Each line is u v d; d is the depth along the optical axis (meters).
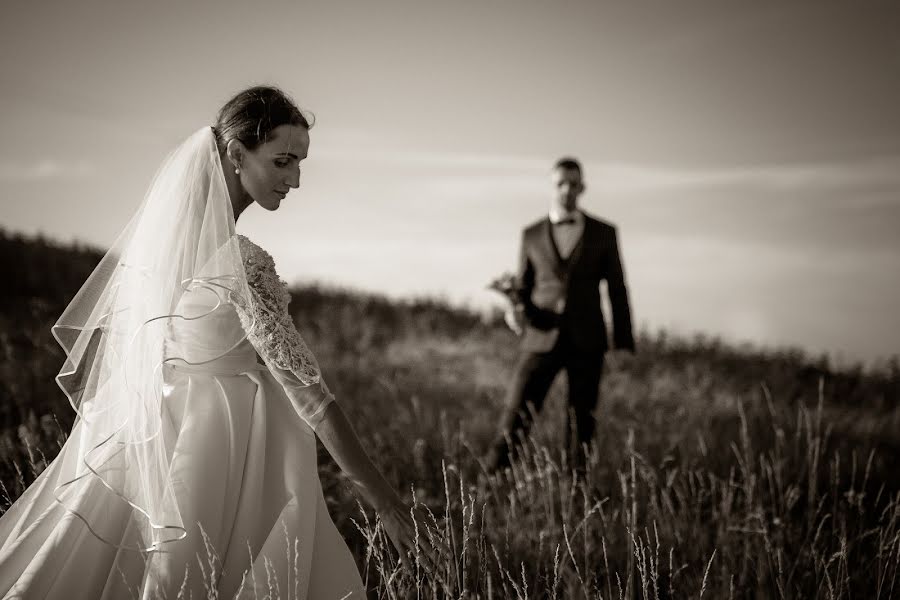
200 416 2.10
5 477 3.29
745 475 3.79
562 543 3.23
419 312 12.91
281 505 2.15
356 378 7.60
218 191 2.05
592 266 5.05
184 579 1.94
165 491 1.97
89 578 1.95
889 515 3.81
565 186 5.08
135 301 2.04
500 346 10.54
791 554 3.47
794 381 9.73
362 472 2.09
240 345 2.19
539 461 3.95
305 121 2.20
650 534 3.49
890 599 2.91
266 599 1.93
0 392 4.96
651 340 11.66
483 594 2.61
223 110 2.17
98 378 2.11
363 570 3.20
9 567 1.96
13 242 11.13
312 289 13.76
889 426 6.98
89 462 2.01
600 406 6.59
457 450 4.75
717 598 3.08
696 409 6.66
